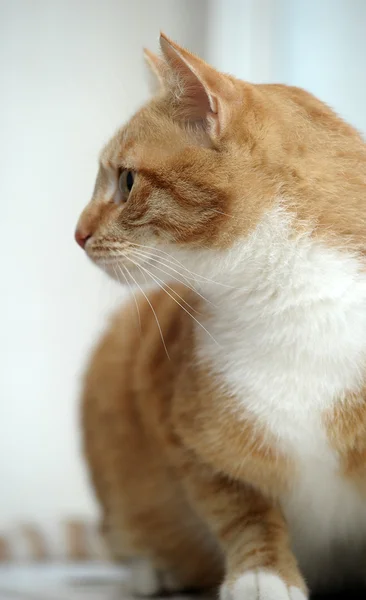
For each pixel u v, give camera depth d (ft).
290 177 2.32
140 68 3.83
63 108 3.88
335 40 3.35
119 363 2.74
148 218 2.40
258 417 2.34
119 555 2.81
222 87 2.35
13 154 3.92
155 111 2.48
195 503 2.49
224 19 3.67
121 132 2.53
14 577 2.95
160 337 2.59
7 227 3.92
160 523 2.70
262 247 2.31
